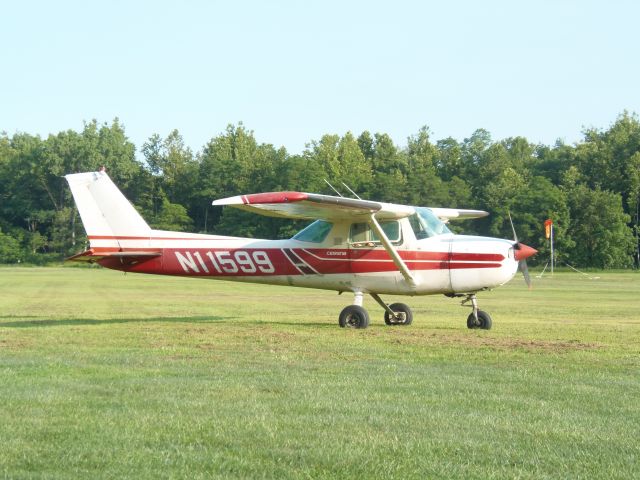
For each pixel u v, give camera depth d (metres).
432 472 12.52
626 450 13.83
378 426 15.33
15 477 12.09
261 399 17.70
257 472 12.43
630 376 21.22
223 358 24.19
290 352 25.77
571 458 13.34
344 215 34.56
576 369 22.34
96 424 15.27
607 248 175.62
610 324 38.75
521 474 12.46
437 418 16.00
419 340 29.61
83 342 28.56
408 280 35.31
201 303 56.88
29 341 28.81
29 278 111.62
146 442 14.07
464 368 22.45
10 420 15.55
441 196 192.50
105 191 37.84
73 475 12.23
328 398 17.86
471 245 34.97
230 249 37.44
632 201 198.50
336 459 13.12
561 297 68.12
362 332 32.84
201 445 13.92
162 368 22.05
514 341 29.42
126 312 46.84
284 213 34.28
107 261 38.22
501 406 17.19
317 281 36.75
